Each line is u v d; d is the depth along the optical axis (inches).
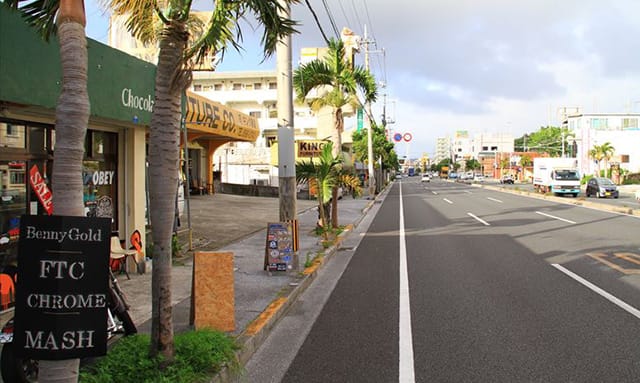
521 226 713.0
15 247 287.0
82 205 140.3
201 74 2356.1
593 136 3036.4
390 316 283.1
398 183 3449.8
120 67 326.6
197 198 1158.3
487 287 347.3
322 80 748.6
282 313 291.1
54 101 262.5
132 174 377.4
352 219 831.1
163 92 189.0
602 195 1531.7
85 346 134.1
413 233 661.3
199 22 224.5
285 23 225.9
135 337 210.8
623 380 191.3
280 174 453.1
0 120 278.4
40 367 133.9
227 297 246.7
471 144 7224.4
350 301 320.2
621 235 606.2
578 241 559.5
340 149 757.9
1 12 228.5
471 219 825.5
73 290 133.5
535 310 288.0
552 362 209.9
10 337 180.1
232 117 803.4
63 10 137.6
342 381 196.5
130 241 377.7
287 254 384.5
